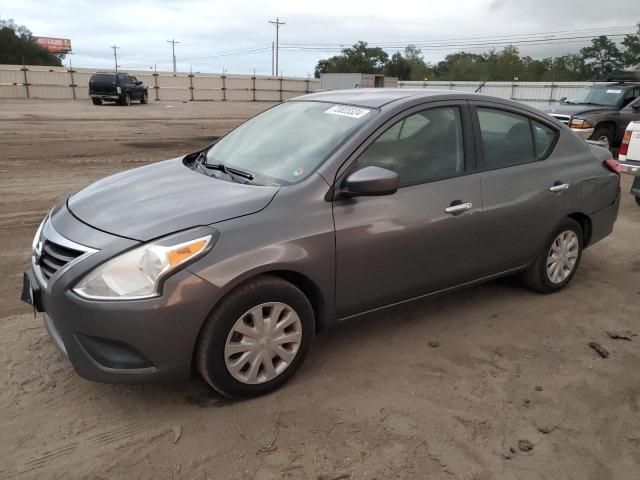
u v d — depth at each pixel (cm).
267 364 306
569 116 1248
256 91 5006
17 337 368
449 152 377
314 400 311
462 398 318
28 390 312
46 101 3431
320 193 315
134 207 304
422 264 361
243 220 290
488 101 405
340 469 260
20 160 1055
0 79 3728
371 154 338
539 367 354
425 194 355
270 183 328
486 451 276
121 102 3122
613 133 1279
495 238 398
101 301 263
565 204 439
